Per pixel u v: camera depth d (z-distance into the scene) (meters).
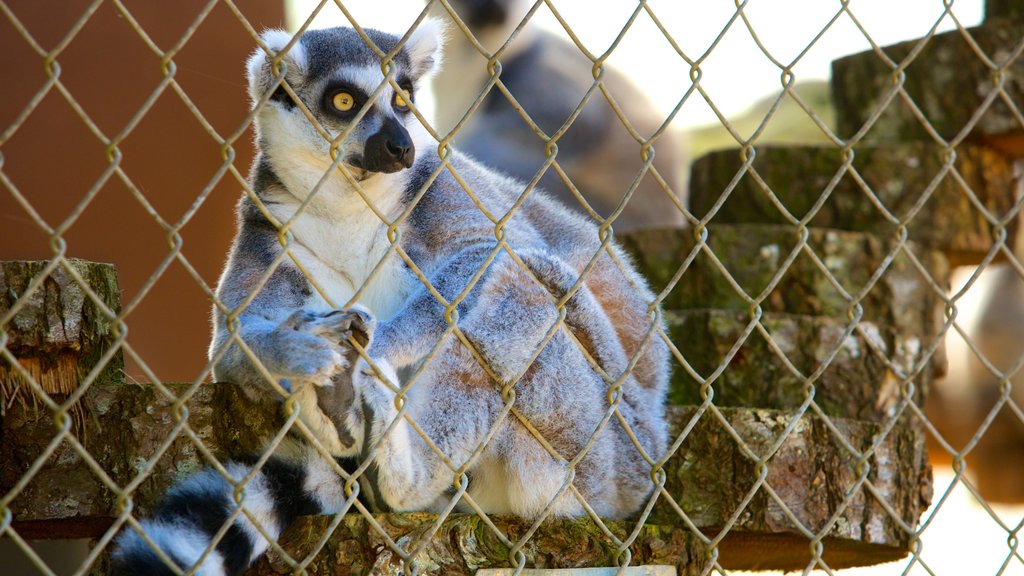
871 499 3.84
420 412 3.33
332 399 2.99
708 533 3.78
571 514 3.47
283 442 3.25
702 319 4.79
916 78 6.04
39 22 6.44
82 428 3.11
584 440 3.55
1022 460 8.08
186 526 2.80
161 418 3.13
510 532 3.02
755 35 2.96
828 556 4.30
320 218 3.86
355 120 2.52
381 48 4.12
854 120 6.27
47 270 2.13
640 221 8.59
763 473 2.99
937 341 3.21
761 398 4.66
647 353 4.27
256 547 2.92
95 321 3.27
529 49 8.50
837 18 3.06
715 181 6.02
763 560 4.49
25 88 6.43
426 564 2.87
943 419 8.13
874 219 5.60
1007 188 5.93
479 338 3.41
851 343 4.71
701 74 2.88
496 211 4.06
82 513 3.06
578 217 4.77
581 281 2.84
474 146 8.22
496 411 3.40
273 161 3.90
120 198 6.69
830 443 3.78
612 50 2.75
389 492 3.23
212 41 6.85
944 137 5.91
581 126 8.38
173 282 6.87
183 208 6.88
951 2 3.28
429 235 3.87
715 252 5.24
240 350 3.20
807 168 5.75
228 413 3.23
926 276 3.20
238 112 6.98
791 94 3.03
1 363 3.08
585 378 3.59
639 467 3.78
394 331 3.36
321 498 3.17
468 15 8.38
